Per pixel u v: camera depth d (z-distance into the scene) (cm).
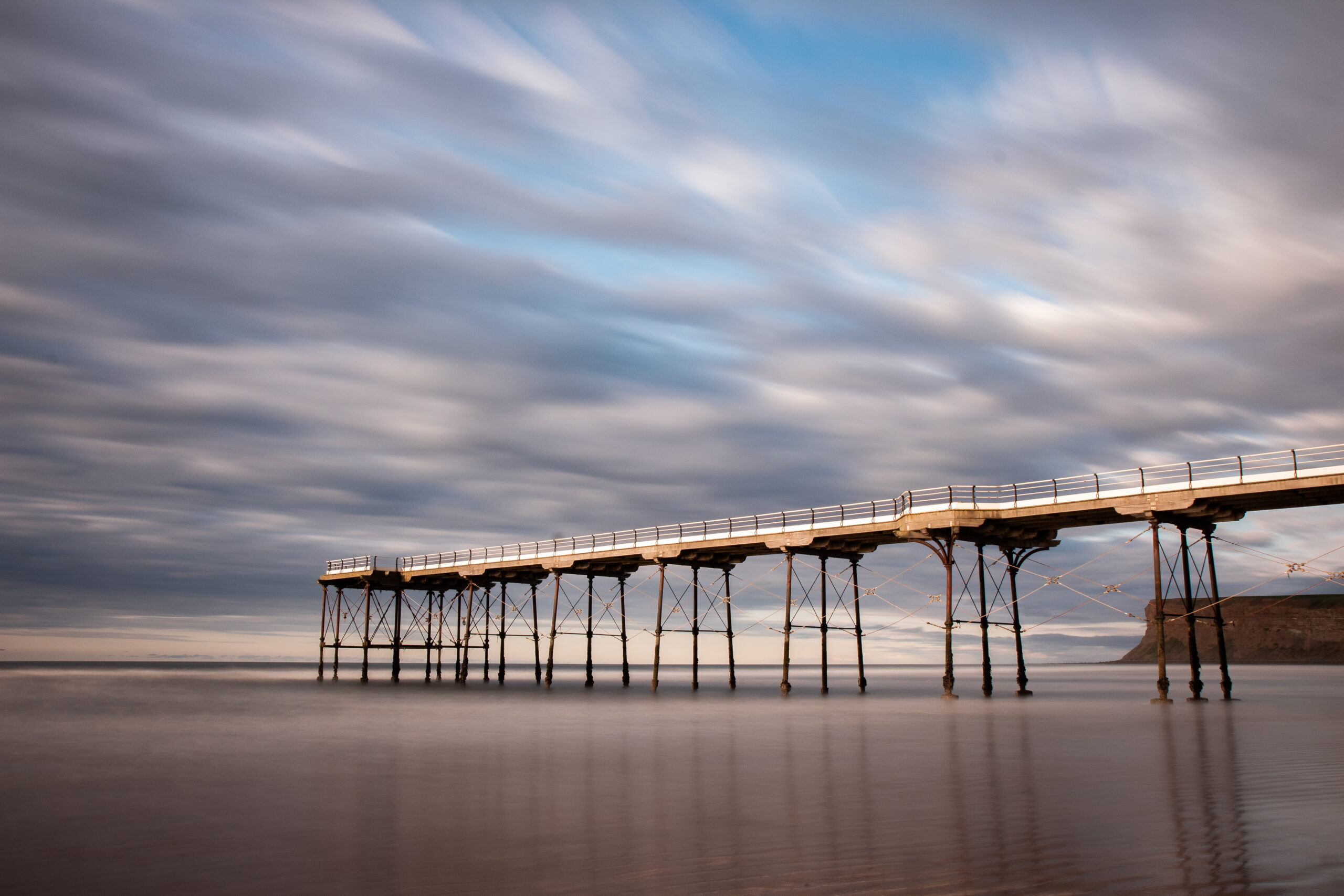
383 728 4112
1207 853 1535
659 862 1556
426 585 9094
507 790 2295
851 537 5897
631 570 7731
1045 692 7519
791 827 1800
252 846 1734
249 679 12381
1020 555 5622
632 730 3847
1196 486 4475
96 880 1529
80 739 3762
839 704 5594
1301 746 2905
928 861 1518
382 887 1461
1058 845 1603
